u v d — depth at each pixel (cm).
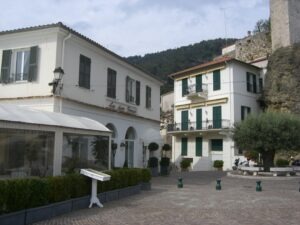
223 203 1155
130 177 1381
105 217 895
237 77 3619
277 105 3581
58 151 1085
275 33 3981
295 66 3534
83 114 1697
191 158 3838
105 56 1933
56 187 938
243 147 2409
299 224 828
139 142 2355
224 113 3591
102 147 1345
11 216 755
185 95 4088
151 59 8094
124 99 2150
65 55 1589
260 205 1116
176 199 1249
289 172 2381
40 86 1541
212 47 7906
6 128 888
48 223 816
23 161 962
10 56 1623
